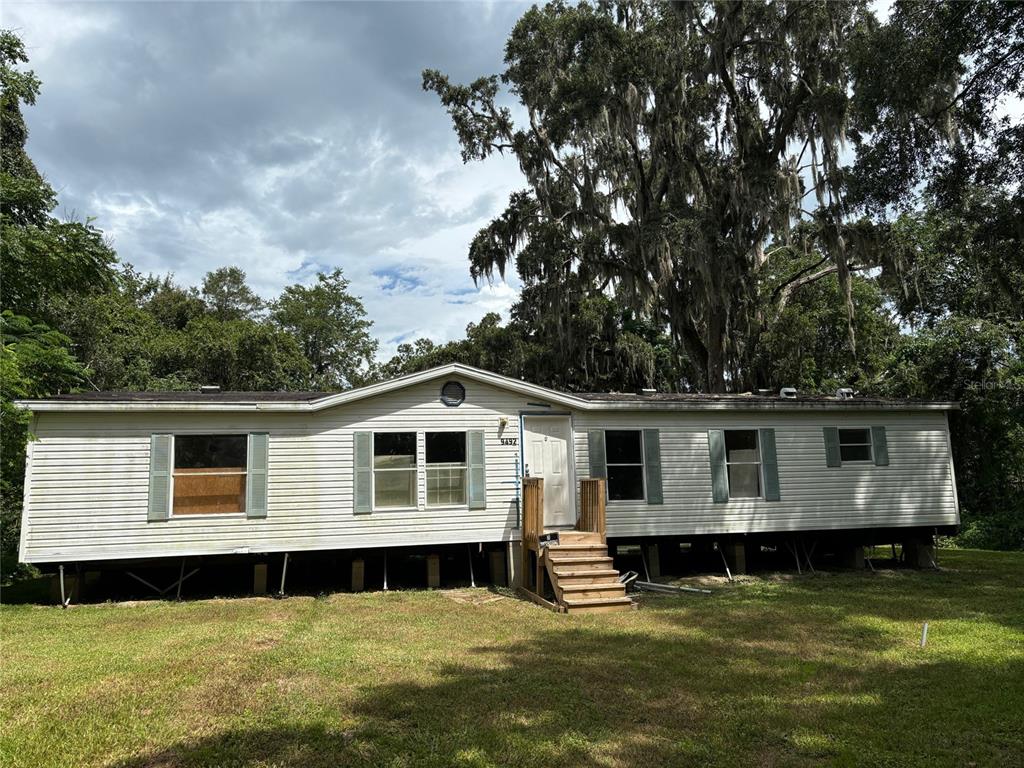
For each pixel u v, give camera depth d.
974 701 5.68
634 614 9.66
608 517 12.80
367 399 12.07
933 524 14.27
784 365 23.48
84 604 10.87
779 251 28.86
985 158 14.78
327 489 11.73
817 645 7.67
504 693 5.88
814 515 13.70
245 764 4.43
